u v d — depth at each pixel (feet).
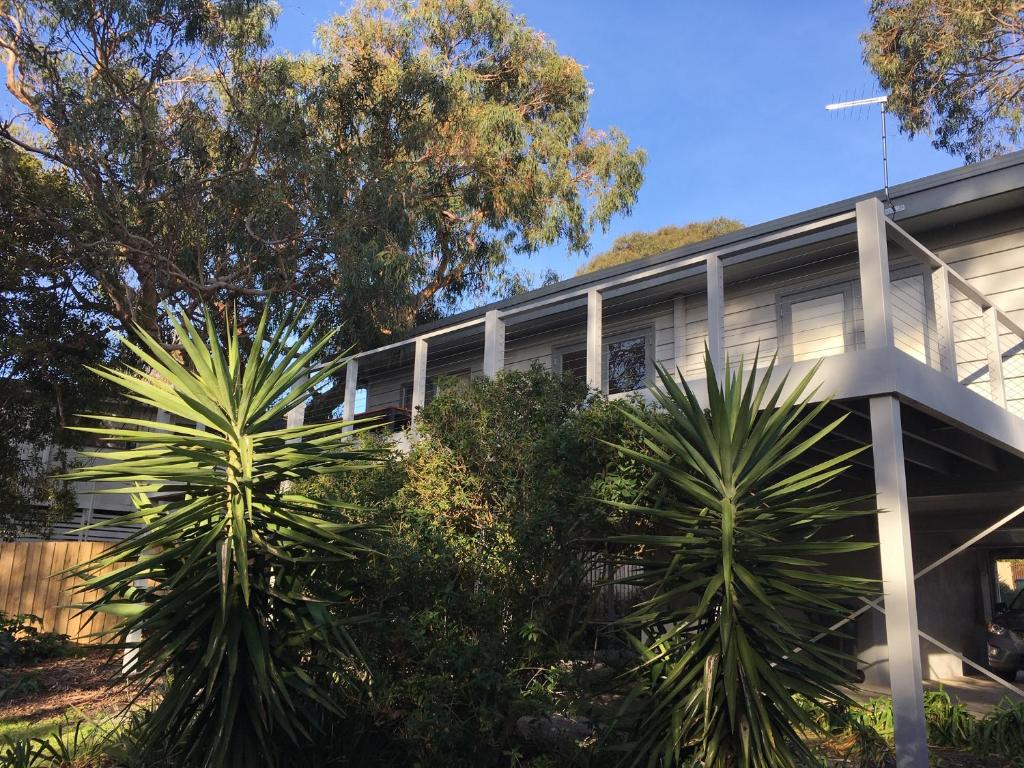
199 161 40.93
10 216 40.09
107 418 15.25
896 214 31.07
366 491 18.58
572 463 19.01
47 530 50.72
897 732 17.12
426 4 58.49
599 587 18.69
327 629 15.11
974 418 22.90
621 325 42.04
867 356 19.42
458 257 61.46
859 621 33.99
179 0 38.88
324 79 46.68
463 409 20.25
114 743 19.48
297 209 42.01
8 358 41.57
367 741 17.03
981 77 53.78
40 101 38.40
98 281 42.06
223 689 14.33
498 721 17.13
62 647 39.50
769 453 16.01
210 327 15.58
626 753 16.30
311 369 17.61
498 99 61.00
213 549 14.85
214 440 14.97
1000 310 28.45
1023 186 28.32
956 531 36.63
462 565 17.89
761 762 14.30
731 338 37.76
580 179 64.34
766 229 33.50
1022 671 35.78
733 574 15.34
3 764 18.49
